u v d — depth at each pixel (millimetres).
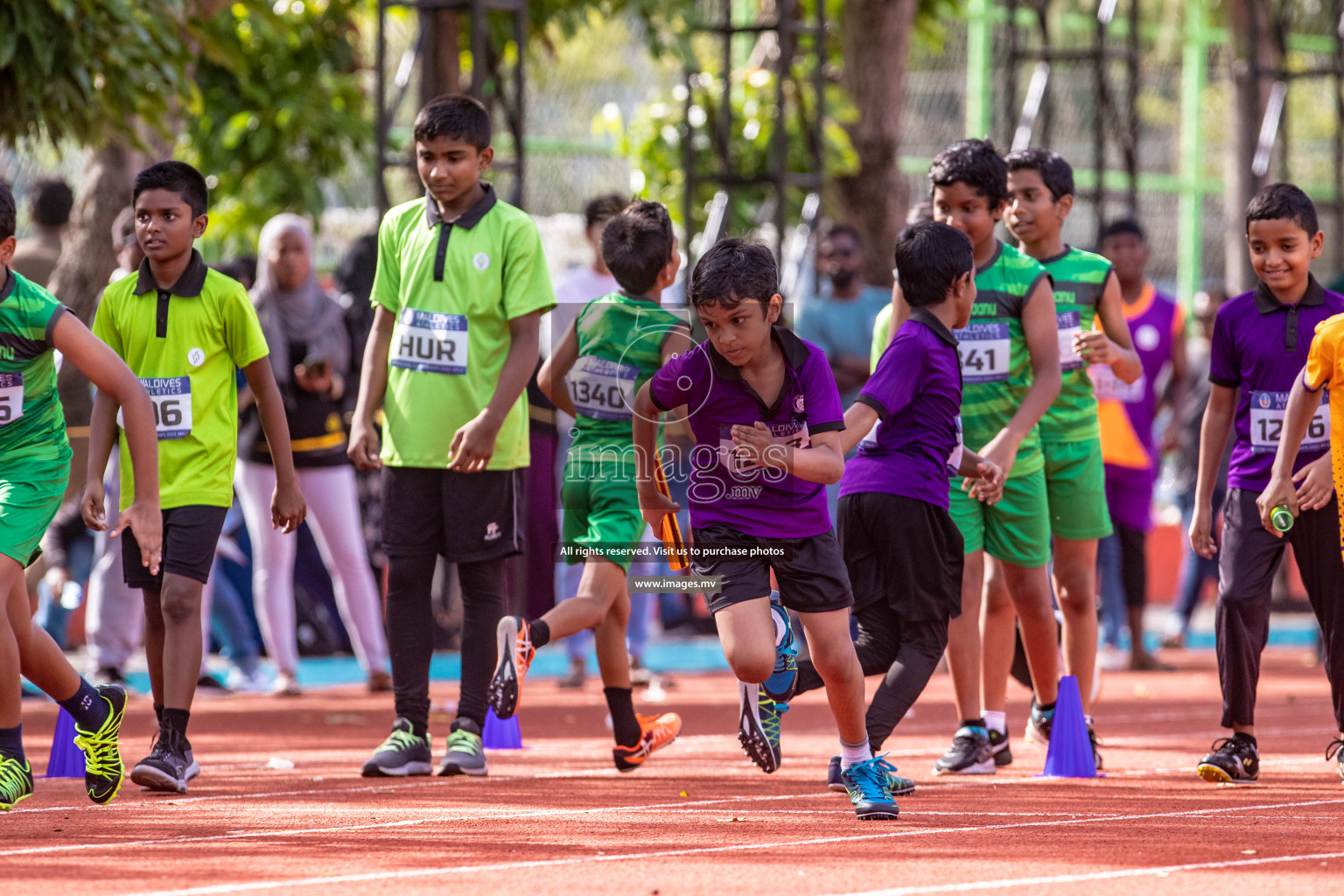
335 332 26797
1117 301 19078
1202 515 17344
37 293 14008
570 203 42375
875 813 13695
